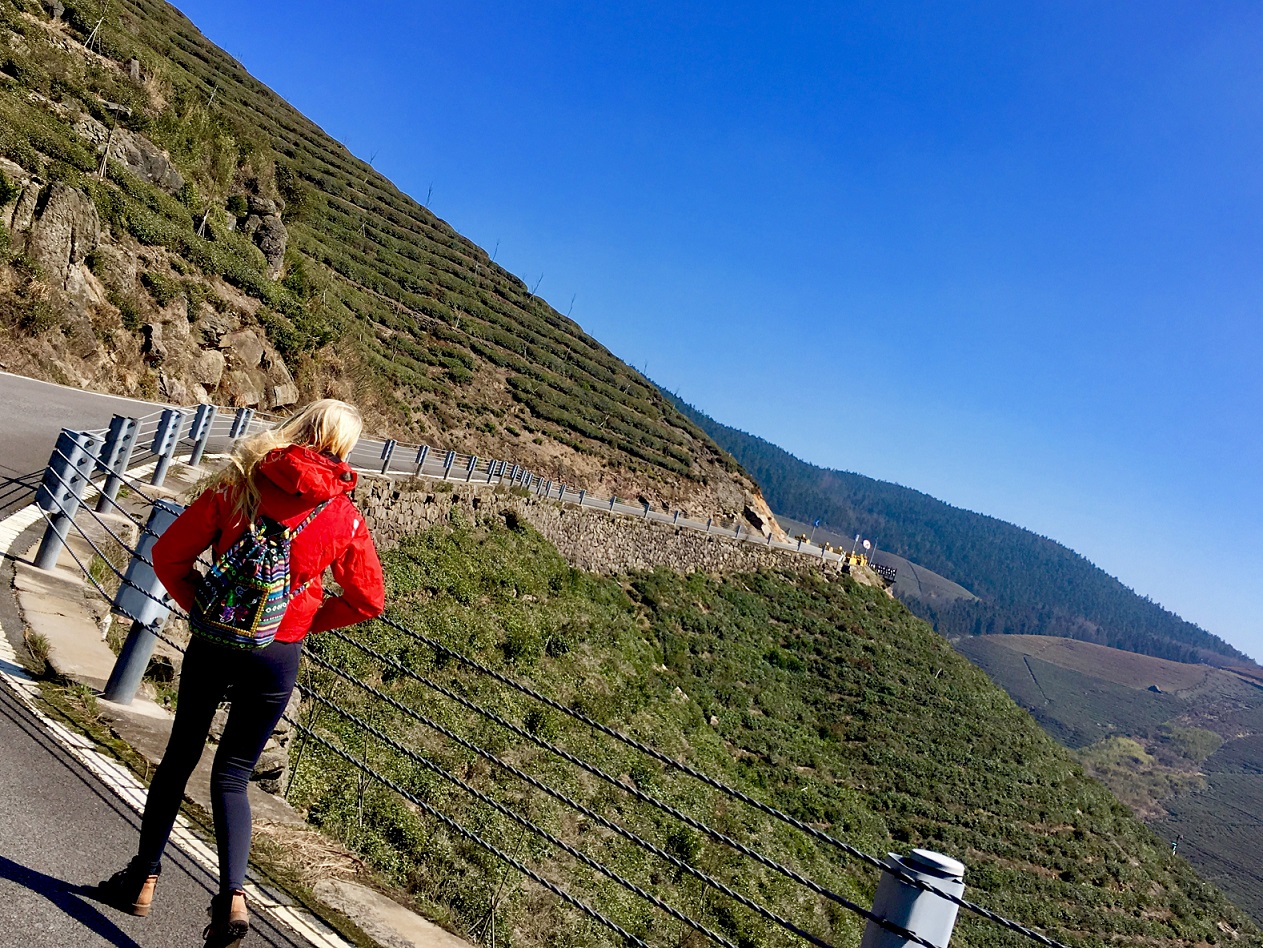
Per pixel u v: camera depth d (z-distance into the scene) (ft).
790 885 69.51
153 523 16.94
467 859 32.86
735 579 197.16
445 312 245.45
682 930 46.47
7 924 9.07
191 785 14.48
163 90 143.02
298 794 25.17
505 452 195.83
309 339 126.93
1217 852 579.48
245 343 108.37
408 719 46.29
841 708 166.81
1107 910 135.95
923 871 10.53
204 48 309.63
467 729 50.98
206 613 9.33
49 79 106.42
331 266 225.76
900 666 195.93
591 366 286.66
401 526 86.79
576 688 82.94
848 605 216.13
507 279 325.21
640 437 253.24
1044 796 168.04
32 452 40.93
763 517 262.67
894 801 139.03
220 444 62.85
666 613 157.17
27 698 15.11
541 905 33.99
